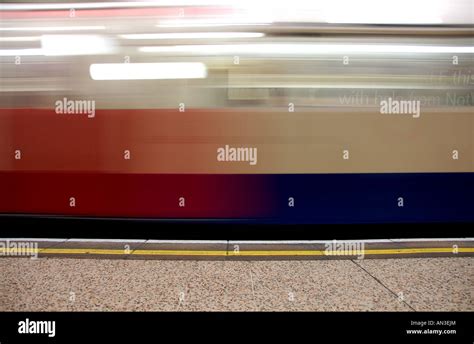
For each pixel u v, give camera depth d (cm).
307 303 221
